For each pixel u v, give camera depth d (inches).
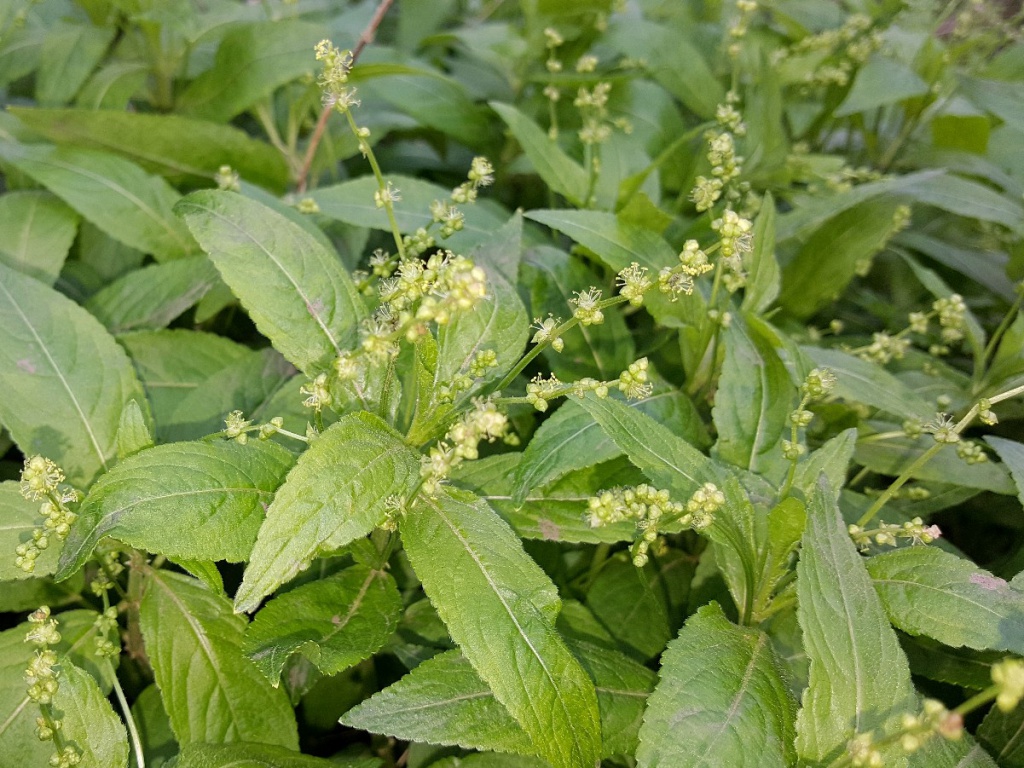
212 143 11.9
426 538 6.3
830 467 7.5
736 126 10.2
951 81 13.9
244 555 6.1
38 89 12.5
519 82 14.6
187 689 7.3
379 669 8.9
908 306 13.6
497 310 7.5
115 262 11.9
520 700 5.8
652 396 8.6
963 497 9.8
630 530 7.4
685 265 5.8
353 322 7.3
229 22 12.3
